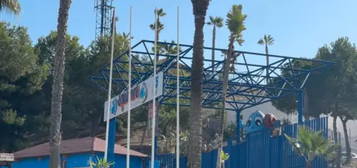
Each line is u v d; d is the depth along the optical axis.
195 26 21.06
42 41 66.62
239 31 31.77
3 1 26.55
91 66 63.28
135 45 32.19
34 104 60.19
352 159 61.22
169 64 33.38
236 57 34.38
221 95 41.66
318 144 28.67
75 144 33.41
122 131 65.06
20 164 35.31
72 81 63.81
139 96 26.28
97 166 24.17
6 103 56.25
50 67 62.72
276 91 41.12
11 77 56.97
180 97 40.88
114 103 30.41
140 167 35.97
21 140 56.62
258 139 33.22
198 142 20.33
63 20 21.42
